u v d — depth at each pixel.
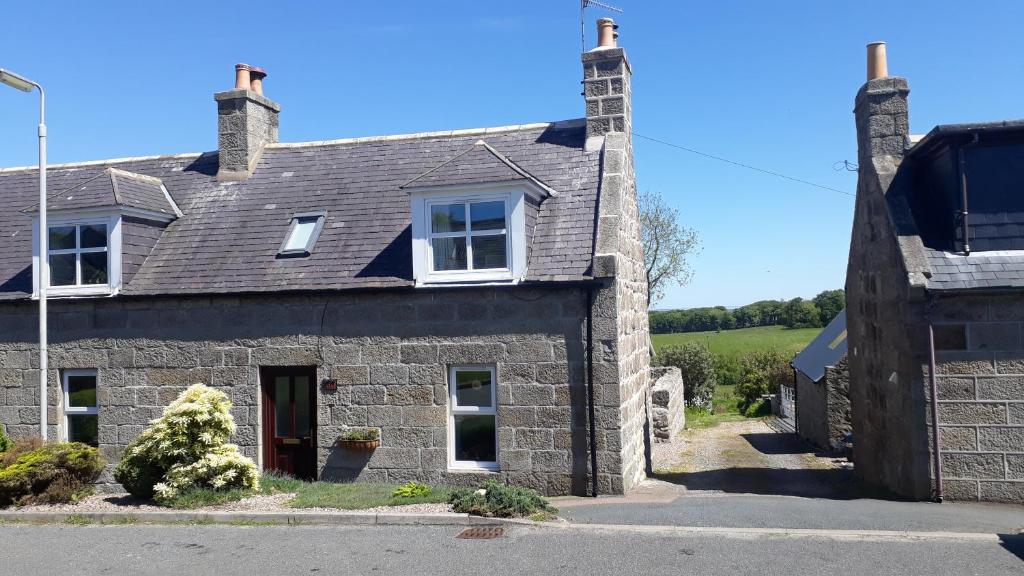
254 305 12.80
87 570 7.94
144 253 13.90
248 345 12.79
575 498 11.30
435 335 12.10
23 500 10.37
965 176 10.86
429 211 12.18
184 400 10.71
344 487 11.33
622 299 12.23
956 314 10.59
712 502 10.73
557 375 11.65
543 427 11.69
